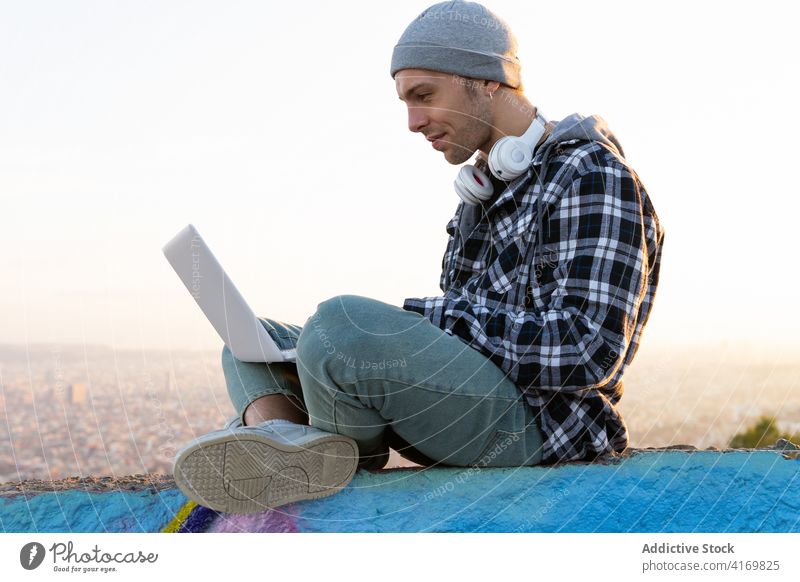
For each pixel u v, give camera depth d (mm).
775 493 1636
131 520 1663
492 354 1514
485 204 1775
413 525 1555
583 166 1593
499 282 1641
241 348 1641
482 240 1760
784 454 1713
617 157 1620
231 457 1384
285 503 1475
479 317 1533
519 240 1627
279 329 1769
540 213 1585
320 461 1488
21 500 1676
